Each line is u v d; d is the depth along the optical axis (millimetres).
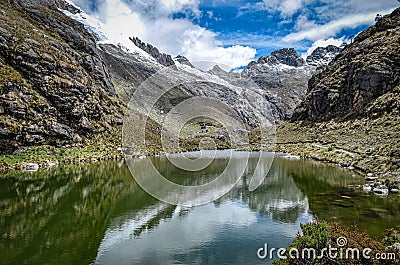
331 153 63562
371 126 68875
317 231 13820
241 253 17297
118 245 18562
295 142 90750
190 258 16750
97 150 73688
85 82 86125
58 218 24078
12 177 43594
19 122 61312
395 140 52188
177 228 21016
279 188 34188
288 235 19875
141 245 18422
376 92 80000
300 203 27156
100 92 96750
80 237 19969
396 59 80438
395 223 21344
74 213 25375
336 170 48094
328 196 30062
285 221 22328
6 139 58094
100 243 18922
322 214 23859
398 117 63875
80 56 99250
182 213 24047
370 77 82000
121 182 39562
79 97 78812
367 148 55844
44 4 143250
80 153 68500
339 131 81125
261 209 25000
